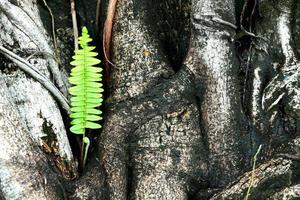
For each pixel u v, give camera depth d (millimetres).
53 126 1692
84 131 1696
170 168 1701
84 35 1667
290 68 1742
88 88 1673
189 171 1709
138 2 1804
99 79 1675
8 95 1641
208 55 1739
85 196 1664
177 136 1720
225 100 1735
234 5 1774
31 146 1630
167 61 1799
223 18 1736
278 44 1768
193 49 1757
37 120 1681
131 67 1771
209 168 1724
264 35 1785
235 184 1671
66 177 1688
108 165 1706
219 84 1736
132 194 1689
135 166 1708
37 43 1712
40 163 1625
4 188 1587
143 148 1712
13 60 1676
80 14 1874
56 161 1685
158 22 1846
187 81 1750
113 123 1730
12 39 1693
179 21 1865
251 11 1818
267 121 1745
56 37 1821
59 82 1742
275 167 1661
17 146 1606
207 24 1736
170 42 1863
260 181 1656
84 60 1663
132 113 1730
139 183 1689
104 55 1814
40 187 1604
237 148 1732
